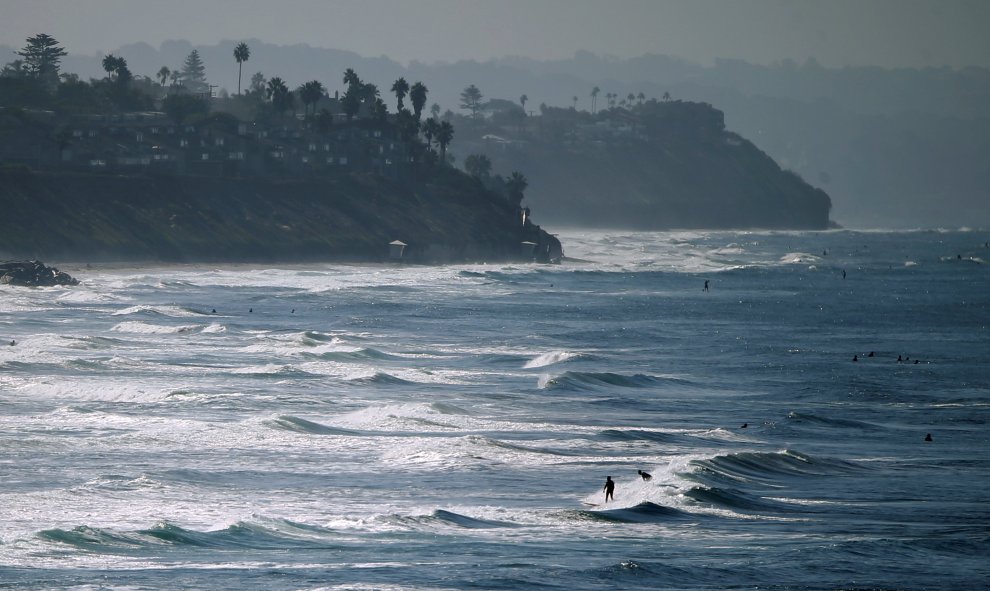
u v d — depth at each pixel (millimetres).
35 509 164000
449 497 178125
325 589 126250
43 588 125312
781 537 156000
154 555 141625
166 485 180125
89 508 165375
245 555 142250
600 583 130250
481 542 150750
